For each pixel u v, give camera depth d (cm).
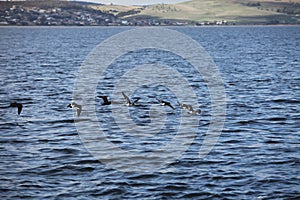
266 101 5612
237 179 3091
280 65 10231
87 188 2956
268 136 4050
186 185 3000
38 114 4881
